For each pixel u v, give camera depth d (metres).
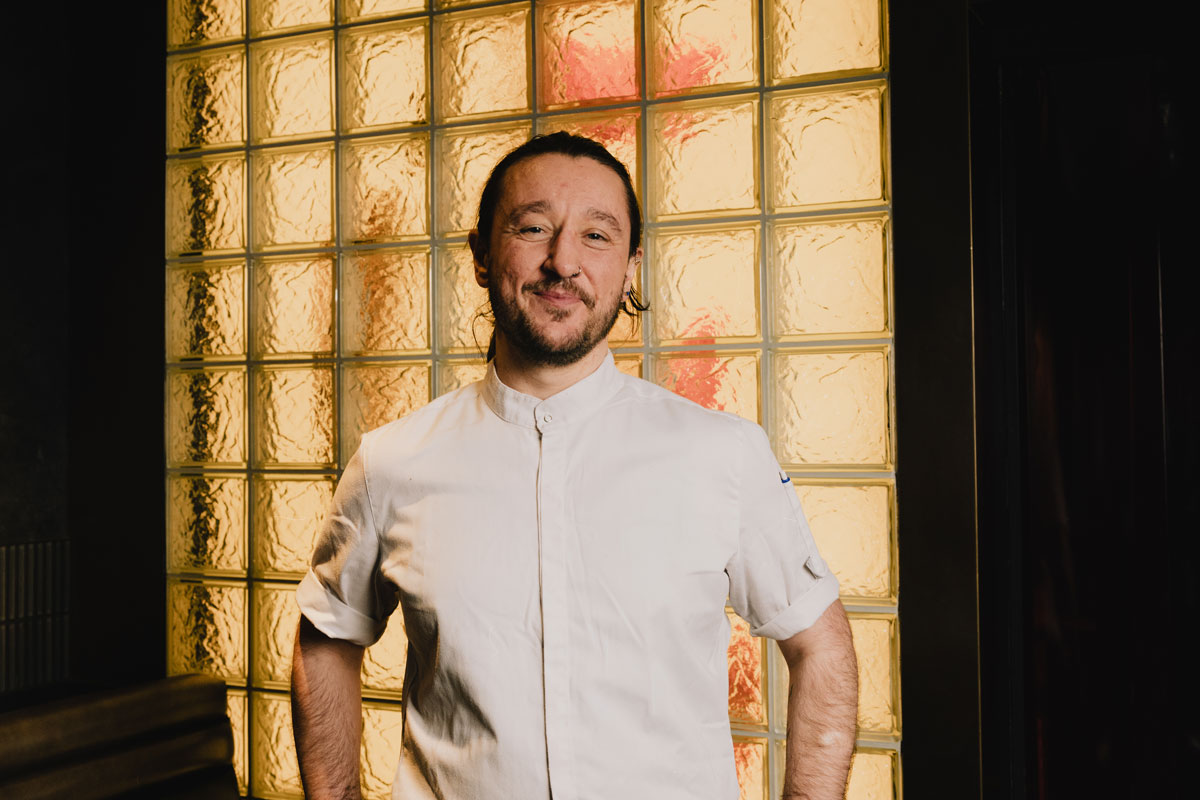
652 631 0.99
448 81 2.03
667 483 1.03
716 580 1.04
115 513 2.29
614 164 1.09
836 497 1.74
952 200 1.65
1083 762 1.72
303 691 1.19
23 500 2.23
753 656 1.77
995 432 1.73
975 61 1.70
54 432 2.31
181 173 2.26
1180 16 1.64
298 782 2.11
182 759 1.85
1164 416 1.68
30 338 2.25
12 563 2.20
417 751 1.05
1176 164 1.67
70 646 2.32
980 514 1.66
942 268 1.65
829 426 1.74
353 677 1.22
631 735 0.97
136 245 2.28
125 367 2.28
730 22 1.81
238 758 2.16
